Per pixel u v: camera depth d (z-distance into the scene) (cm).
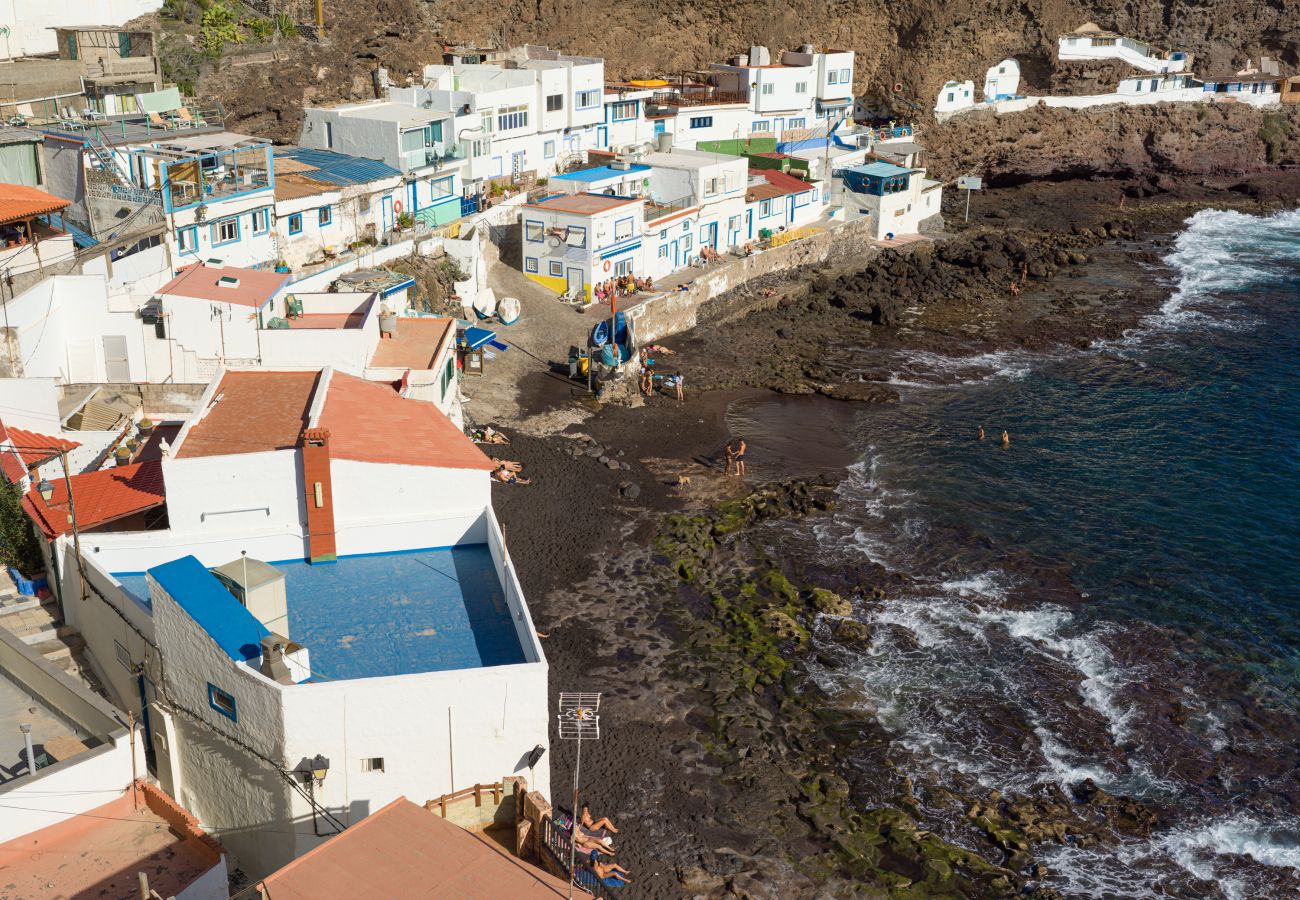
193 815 3366
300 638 3375
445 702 2989
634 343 7712
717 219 9369
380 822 2662
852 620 5025
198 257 6575
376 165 8162
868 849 3797
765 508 5962
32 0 7519
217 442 3900
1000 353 8456
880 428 7112
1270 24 13825
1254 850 3822
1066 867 3741
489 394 7050
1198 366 8256
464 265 7944
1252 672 4772
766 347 8381
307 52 8688
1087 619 5109
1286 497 6350
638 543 5609
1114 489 6406
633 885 3588
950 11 11744
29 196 5512
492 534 3784
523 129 9394
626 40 11212
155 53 7600
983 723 4406
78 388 5112
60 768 2934
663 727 4319
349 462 3716
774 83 11275
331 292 6450
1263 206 12675
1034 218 11969
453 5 9850
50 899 2734
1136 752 4269
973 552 5672
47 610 3991
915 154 11375
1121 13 13112
